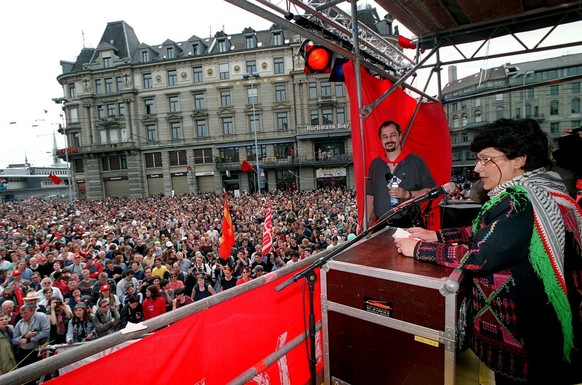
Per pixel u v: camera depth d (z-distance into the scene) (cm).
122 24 3797
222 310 154
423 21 309
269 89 3309
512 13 304
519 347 109
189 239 1077
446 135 348
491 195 121
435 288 119
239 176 3450
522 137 113
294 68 3250
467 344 130
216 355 151
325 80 3216
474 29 328
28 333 441
